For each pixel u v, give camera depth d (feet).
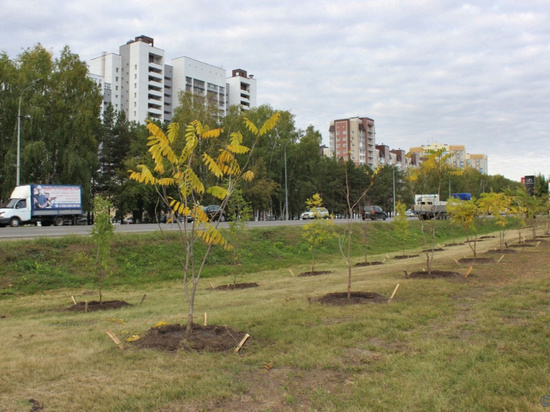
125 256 55.52
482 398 13.39
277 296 33.27
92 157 145.89
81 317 29.09
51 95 138.72
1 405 13.57
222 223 90.63
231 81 364.38
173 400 14.01
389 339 19.57
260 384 15.28
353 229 97.96
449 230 128.88
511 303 24.75
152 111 304.09
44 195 112.68
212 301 33.37
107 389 14.74
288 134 216.54
